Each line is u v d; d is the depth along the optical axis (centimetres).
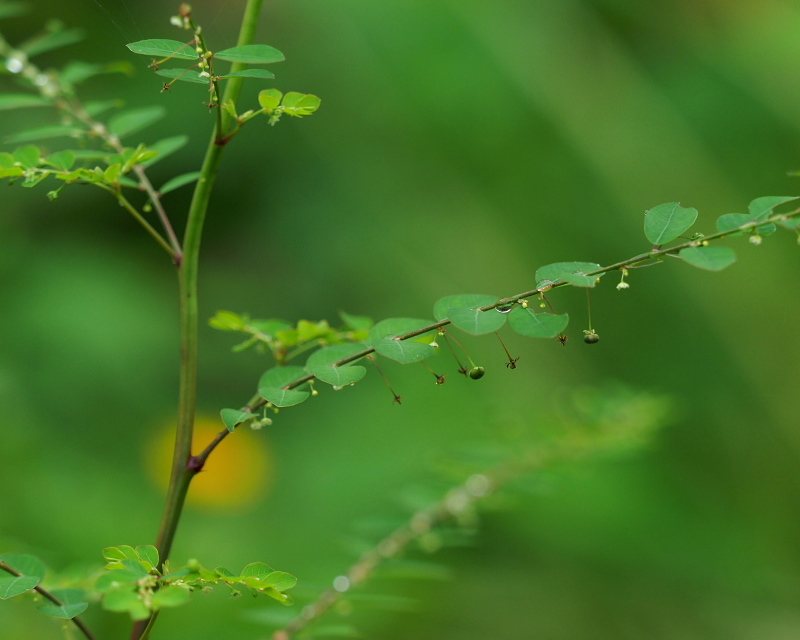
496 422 82
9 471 115
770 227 62
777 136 177
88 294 173
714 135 180
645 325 171
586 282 62
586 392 85
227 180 198
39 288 171
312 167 198
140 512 130
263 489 153
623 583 134
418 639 116
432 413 160
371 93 191
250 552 127
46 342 163
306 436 169
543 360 170
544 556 135
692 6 190
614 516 138
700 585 133
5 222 181
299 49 196
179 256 66
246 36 66
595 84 184
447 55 187
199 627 101
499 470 76
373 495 148
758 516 146
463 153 189
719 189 176
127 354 169
